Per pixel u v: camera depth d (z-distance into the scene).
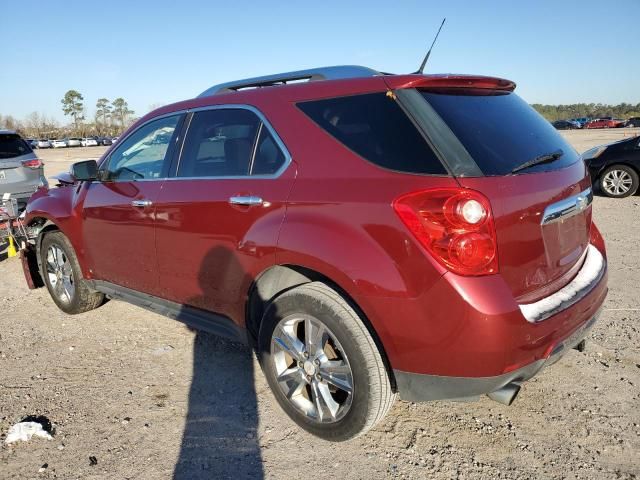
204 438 2.87
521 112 2.95
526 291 2.44
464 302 2.17
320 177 2.65
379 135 2.53
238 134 3.15
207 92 3.69
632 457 2.62
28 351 4.03
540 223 2.45
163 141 3.69
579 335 2.66
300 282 2.93
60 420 3.06
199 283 3.32
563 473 2.52
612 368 3.50
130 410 3.15
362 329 2.52
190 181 3.36
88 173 4.13
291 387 2.90
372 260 2.36
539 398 3.17
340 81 2.81
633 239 6.95
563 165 2.80
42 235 4.89
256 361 3.77
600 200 10.40
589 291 2.75
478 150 2.39
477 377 2.24
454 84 2.68
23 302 5.23
